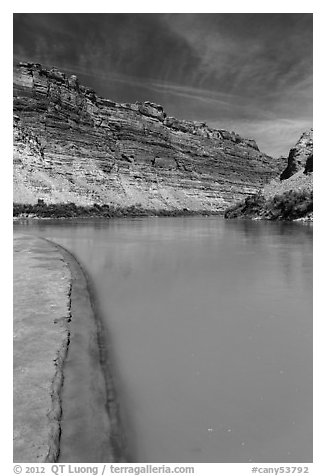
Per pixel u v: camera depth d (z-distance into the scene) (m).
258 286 11.91
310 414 5.07
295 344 7.29
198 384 5.84
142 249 21.61
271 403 5.33
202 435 4.68
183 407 5.24
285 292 11.12
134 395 5.54
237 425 4.86
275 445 4.52
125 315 9.09
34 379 5.77
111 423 4.89
